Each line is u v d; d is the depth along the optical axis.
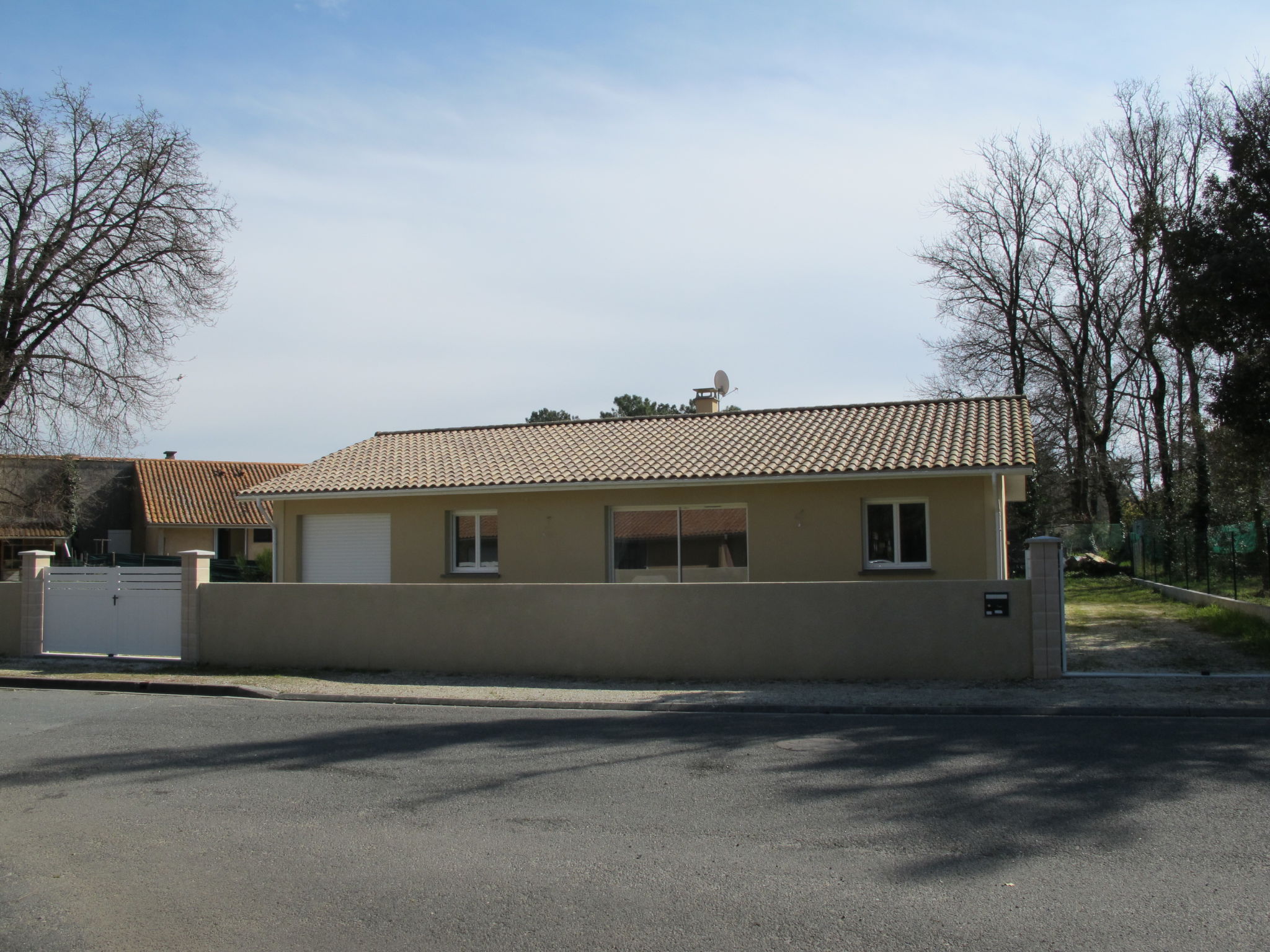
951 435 19.48
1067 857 5.87
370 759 9.06
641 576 19.91
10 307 27.50
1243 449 18.56
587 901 5.35
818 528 18.66
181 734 10.38
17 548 42.47
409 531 21.03
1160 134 34.84
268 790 7.96
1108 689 11.78
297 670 15.08
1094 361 38.56
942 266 40.34
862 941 4.73
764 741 9.54
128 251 29.34
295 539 21.73
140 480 44.94
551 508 20.20
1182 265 17.66
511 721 11.00
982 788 7.48
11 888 5.73
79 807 7.52
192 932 5.02
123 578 16.50
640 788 7.77
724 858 6.02
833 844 6.24
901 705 11.18
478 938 4.89
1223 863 5.72
